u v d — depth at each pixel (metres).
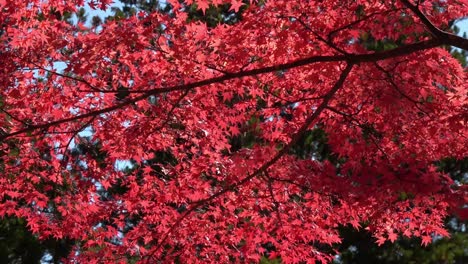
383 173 5.50
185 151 8.03
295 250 7.76
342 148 6.85
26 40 6.50
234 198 7.63
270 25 5.86
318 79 6.61
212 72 6.70
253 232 7.77
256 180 7.25
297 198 8.74
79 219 8.00
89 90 6.73
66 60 6.54
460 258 13.18
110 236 8.32
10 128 7.79
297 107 7.15
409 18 6.05
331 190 5.93
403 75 6.16
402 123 6.66
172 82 6.89
